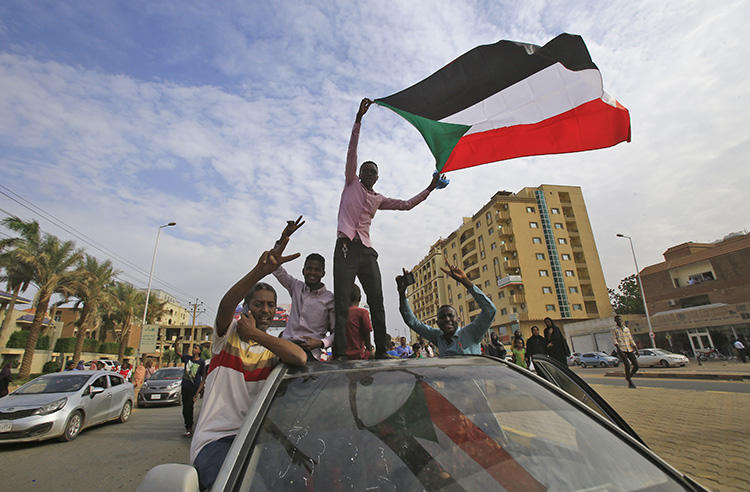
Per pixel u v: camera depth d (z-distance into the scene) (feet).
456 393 5.96
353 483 4.50
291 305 12.09
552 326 23.88
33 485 17.42
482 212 167.94
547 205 159.43
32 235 77.25
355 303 12.12
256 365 7.71
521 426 5.44
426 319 225.76
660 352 85.92
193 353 29.22
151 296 136.15
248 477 4.49
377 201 11.51
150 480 4.44
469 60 14.21
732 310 96.84
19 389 28.94
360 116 11.16
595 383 52.95
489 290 162.61
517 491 4.48
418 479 4.58
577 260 158.81
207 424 6.98
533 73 13.91
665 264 127.44
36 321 77.15
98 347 140.36
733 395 28.53
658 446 16.48
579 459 4.97
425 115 13.37
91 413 29.81
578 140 13.60
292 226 7.55
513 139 13.69
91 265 94.17
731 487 11.48
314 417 5.33
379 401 5.67
